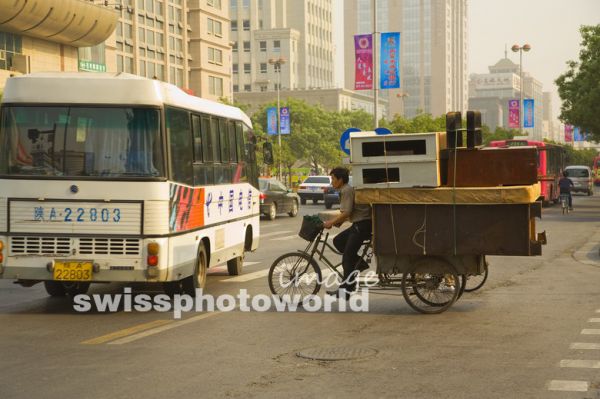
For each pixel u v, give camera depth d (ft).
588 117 180.14
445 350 29.43
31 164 38.99
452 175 37.83
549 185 160.25
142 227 38.47
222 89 358.84
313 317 37.14
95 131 38.83
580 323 35.17
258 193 58.65
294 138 395.55
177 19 329.72
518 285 48.75
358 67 109.60
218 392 23.56
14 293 46.73
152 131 38.75
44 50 221.66
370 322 35.76
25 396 23.27
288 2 609.42
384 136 37.52
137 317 37.63
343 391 23.59
